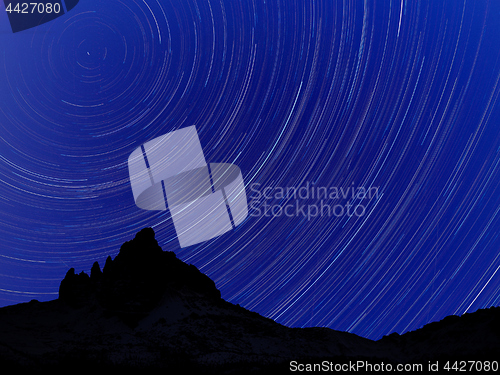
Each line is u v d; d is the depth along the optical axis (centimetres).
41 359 3894
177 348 4678
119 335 5006
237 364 4216
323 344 5231
